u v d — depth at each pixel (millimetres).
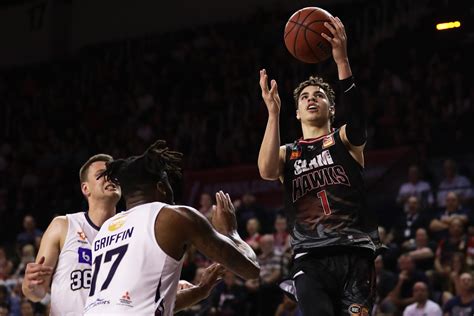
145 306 4152
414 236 12320
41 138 21891
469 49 16562
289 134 16922
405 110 16188
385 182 14508
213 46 21125
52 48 24719
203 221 4371
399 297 10656
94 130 21031
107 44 23750
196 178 16625
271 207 15477
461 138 15227
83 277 5590
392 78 16906
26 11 25469
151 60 22266
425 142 15367
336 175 5309
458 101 15984
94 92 22547
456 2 11508
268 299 11062
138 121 20453
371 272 5234
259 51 20016
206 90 20328
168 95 20922
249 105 18797
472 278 10188
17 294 12539
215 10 22453
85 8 24609
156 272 4211
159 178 4488
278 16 20703
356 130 5211
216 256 4363
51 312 5602
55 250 5664
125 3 23953
